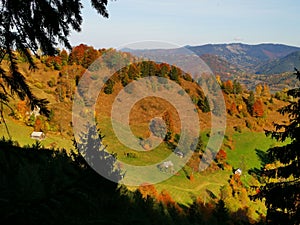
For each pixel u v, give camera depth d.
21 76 5.91
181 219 17.41
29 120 49.19
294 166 9.94
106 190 4.38
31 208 2.64
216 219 35.94
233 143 81.31
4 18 5.30
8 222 2.49
